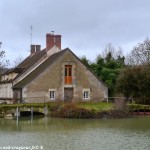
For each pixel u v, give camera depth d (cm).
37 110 4584
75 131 3388
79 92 5294
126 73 5416
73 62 5284
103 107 4662
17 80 5556
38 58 5747
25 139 2952
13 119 4338
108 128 3591
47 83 5144
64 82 5238
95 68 6519
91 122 4069
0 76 6512
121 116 4506
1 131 3372
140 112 4875
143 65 5528
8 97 5878
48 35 5747
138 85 5309
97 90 5362
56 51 5753
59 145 2734
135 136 3114
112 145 2742
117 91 5653
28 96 5034
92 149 2608
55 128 3578
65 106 4531
